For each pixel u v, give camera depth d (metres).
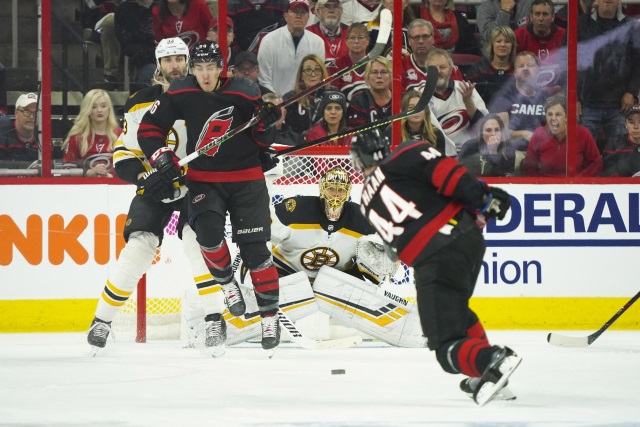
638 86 26.41
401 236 12.48
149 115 18.58
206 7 25.75
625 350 20.41
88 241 25.20
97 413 12.13
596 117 26.39
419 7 25.94
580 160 26.39
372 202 12.73
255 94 18.53
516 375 16.06
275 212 21.84
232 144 18.36
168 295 24.25
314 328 22.00
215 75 18.30
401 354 19.97
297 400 13.28
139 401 13.20
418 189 12.47
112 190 25.23
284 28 25.88
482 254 12.62
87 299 25.20
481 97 26.23
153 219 20.12
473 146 26.36
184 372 16.64
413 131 26.19
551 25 26.14
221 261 18.42
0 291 24.98
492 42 26.12
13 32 25.41
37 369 17.16
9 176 25.50
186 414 12.02
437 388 14.53
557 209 25.83
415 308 21.55
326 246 22.03
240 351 20.70
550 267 25.75
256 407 12.62
